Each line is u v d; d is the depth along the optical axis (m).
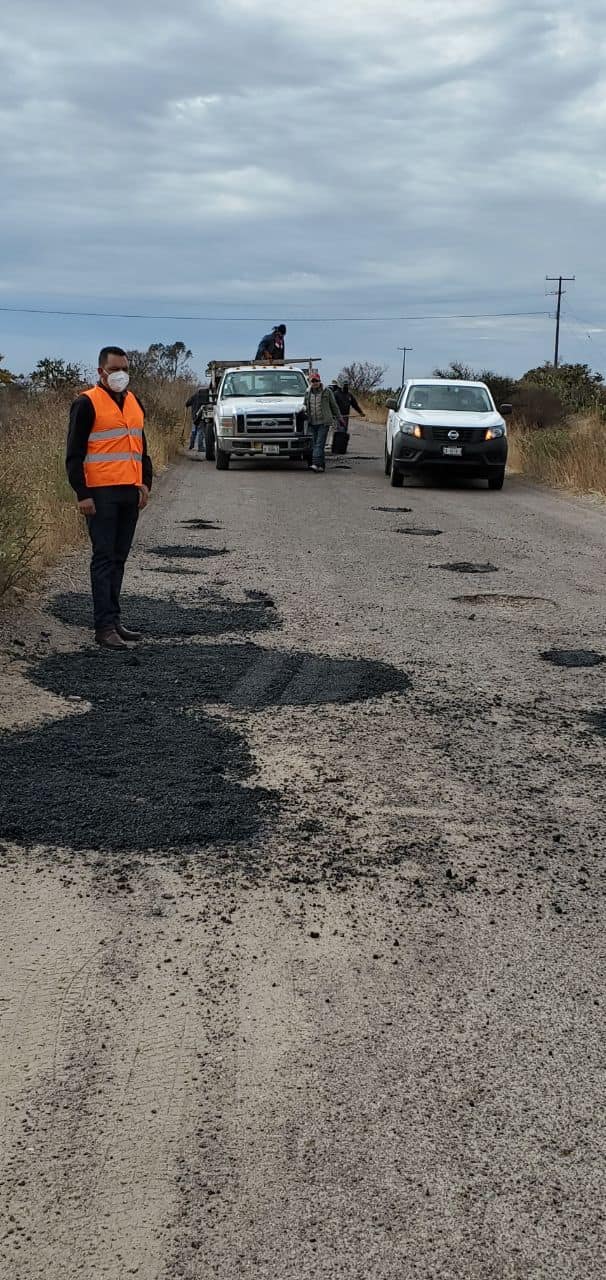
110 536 7.13
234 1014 3.12
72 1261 2.28
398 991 3.26
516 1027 3.09
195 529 12.76
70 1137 2.61
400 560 10.96
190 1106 2.72
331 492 17.28
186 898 3.79
